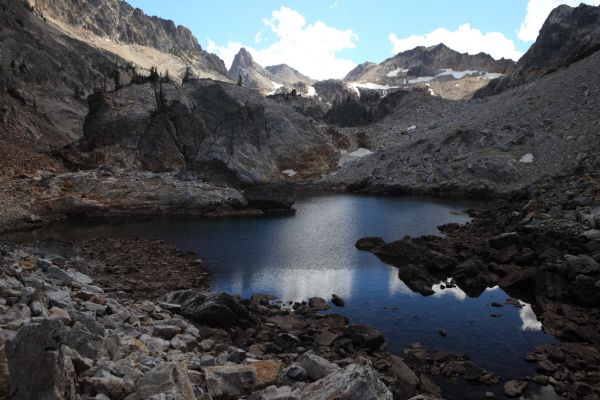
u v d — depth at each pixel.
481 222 40.59
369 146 108.19
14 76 112.00
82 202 46.38
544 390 13.86
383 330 18.72
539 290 22.70
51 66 130.75
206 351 13.73
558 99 82.12
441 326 19.16
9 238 36.09
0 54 118.44
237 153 75.56
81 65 149.62
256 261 30.06
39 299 11.03
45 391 6.28
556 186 45.62
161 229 41.31
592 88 79.38
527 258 27.03
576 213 32.62
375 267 28.80
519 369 15.27
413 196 69.44
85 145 63.84
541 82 96.94
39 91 114.31
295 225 44.28
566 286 22.41
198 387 9.64
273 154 90.69
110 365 8.93
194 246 34.47
